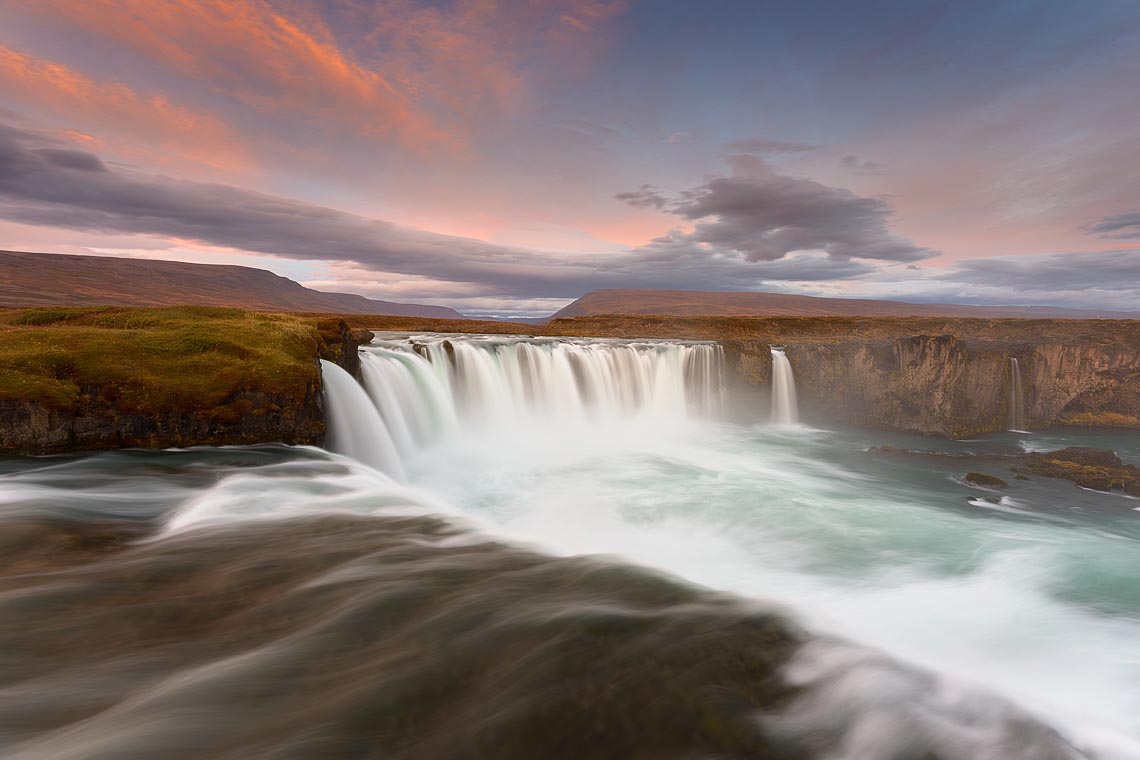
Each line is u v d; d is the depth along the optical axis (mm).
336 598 7402
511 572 8352
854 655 5762
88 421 14883
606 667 5512
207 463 15117
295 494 13461
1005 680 8797
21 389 14273
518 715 4816
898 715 4918
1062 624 11047
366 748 4441
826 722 4809
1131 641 10250
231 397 16844
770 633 6223
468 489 21406
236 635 6465
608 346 37938
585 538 16547
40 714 4902
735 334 75438
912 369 39812
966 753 4641
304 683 5445
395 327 75500
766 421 41750
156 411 15688
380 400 23922
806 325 76875
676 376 40500
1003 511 21078
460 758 4340
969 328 65625
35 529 10141
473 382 30234
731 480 23984
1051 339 51844
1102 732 5051
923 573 14188
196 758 4301
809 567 14461
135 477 13656
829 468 28344
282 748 4398
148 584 7945
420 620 6707
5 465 13445
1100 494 24141
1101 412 44594
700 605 6965
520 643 6027
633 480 23438
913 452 32344
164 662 5848
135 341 18281
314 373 18891
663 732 4633
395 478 21953
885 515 19500
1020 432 41406
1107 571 14523
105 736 4551
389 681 5379
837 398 41906
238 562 8875
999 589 13148
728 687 5207
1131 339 48469
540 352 34156
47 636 6387
